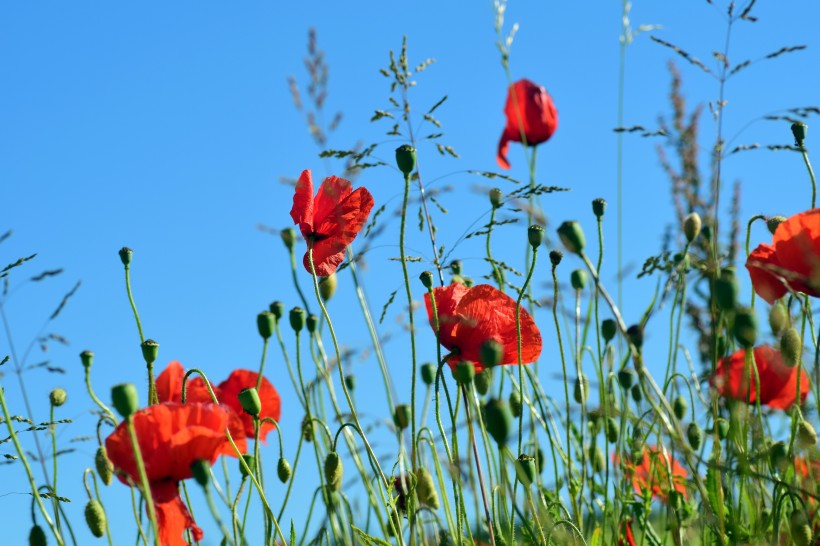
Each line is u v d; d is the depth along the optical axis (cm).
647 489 116
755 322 105
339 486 111
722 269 105
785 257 107
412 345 109
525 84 139
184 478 102
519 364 109
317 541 107
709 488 110
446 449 108
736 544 108
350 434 120
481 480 108
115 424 110
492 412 100
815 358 104
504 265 117
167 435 101
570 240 102
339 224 119
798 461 109
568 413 115
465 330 111
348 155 115
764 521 109
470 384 112
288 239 126
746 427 106
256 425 109
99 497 106
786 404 113
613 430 120
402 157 110
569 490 116
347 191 119
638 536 121
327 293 123
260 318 119
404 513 115
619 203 121
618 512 113
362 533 109
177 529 101
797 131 114
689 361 117
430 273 115
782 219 112
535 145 140
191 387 115
